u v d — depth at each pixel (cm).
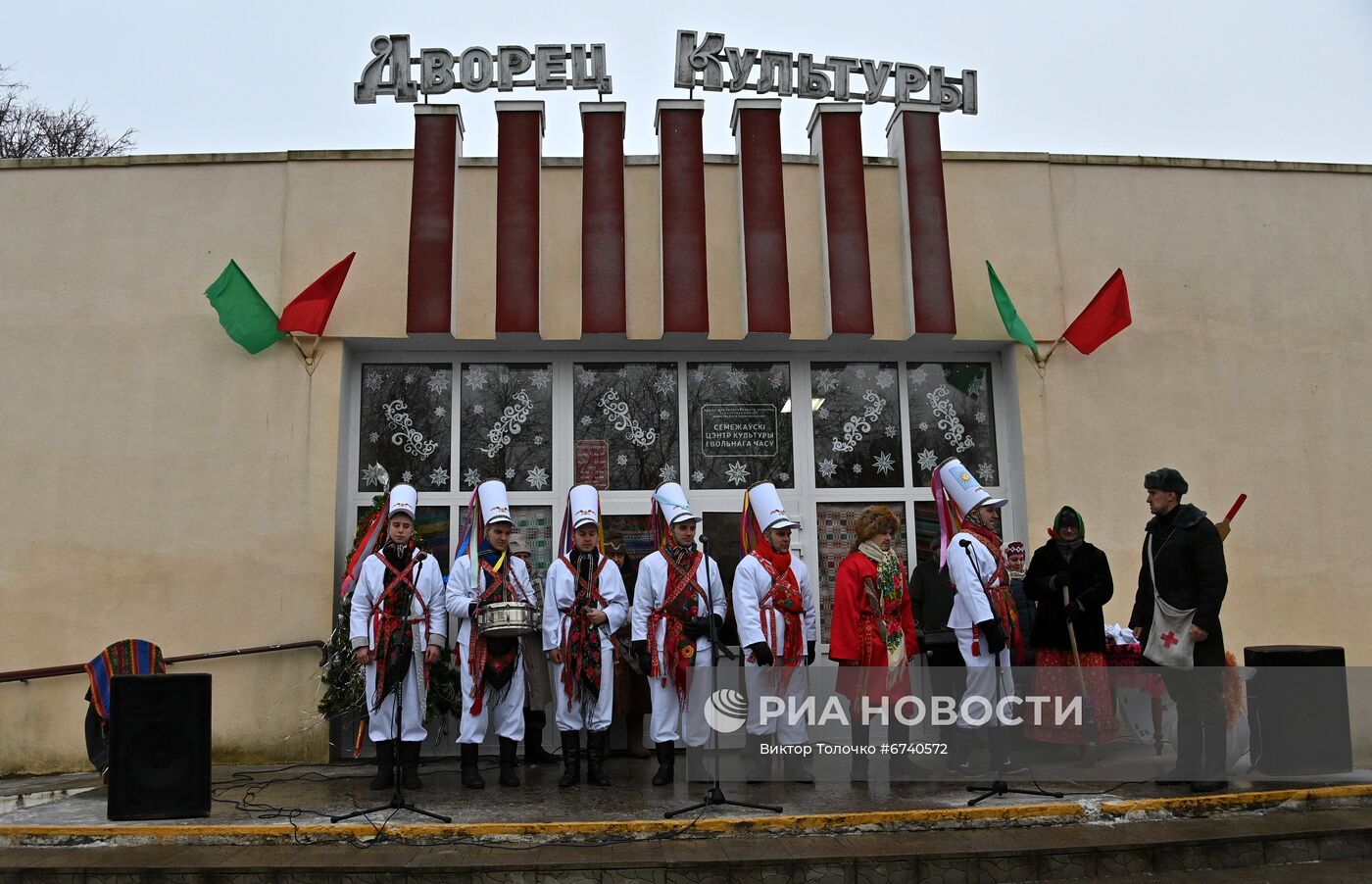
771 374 947
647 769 785
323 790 717
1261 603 923
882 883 572
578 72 930
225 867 560
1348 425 961
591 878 562
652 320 907
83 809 667
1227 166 984
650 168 929
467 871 560
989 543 712
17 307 888
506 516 743
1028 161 961
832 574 920
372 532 776
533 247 891
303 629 848
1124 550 913
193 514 865
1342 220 995
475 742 717
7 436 871
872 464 939
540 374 933
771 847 591
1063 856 588
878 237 933
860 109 936
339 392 883
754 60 960
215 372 884
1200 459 937
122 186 908
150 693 627
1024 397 927
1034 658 747
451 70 931
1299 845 619
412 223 888
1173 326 954
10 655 845
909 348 948
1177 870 600
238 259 903
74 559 858
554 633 723
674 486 738
